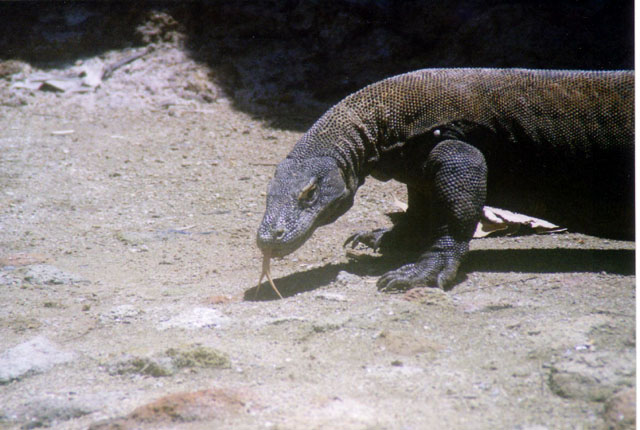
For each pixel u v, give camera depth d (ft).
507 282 33.60
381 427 20.26
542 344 25.39
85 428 21.52
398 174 36.04
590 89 34.94
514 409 21.22
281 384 23.65
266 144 75.46
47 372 26.25
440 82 35.29
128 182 63.57
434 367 24.44
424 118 34.86
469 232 33.63
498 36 90.17
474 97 34.94
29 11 99.91
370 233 41.57
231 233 48.91
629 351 24.29
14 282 38.34
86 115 84.64
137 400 23.18
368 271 36.91
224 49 95.45
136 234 48.70
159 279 38.91
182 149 73.56
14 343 29.19
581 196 35.65
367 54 93.04
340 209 34.83
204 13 98.27
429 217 36.35
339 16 96.12
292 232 31.78
